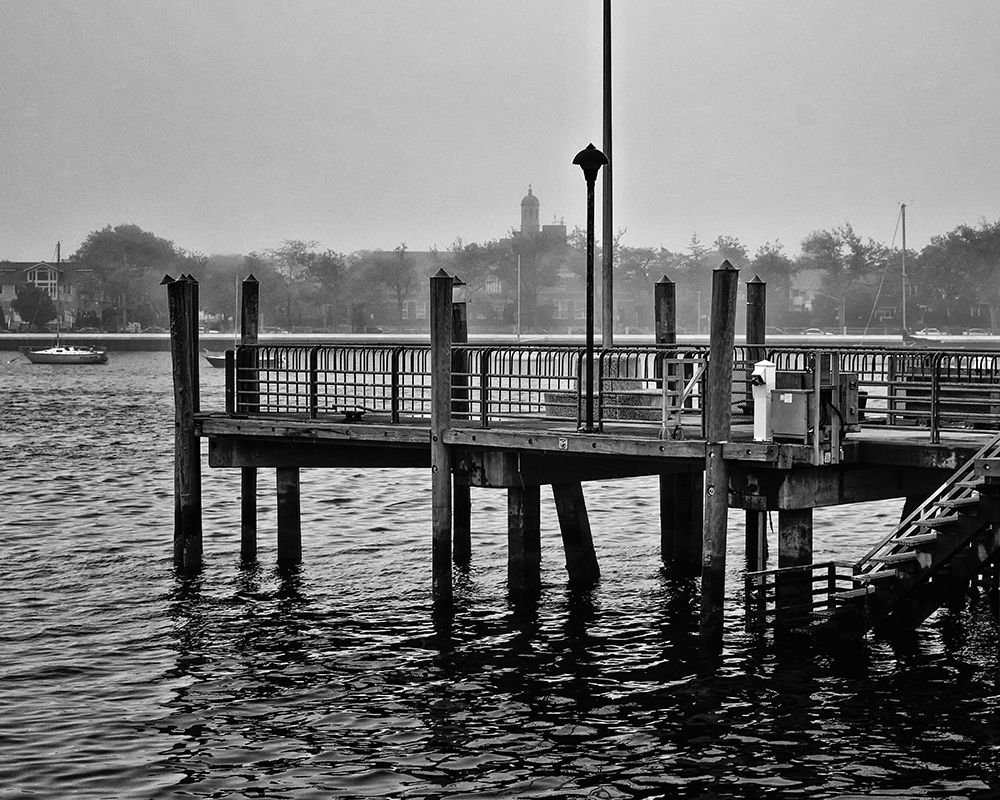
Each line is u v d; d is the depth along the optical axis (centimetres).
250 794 1691
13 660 2266
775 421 2075
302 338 14738
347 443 2614
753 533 2658
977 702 1978
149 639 2400
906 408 2670
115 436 6688
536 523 2620
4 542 3434
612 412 2673
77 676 2175
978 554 2020
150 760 1803
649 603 2600
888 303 17750
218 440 2850
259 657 2280
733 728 1892
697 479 2817
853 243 18100
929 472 2231
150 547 3331
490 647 2312
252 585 2816
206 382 12962
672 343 2833
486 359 2459
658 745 1836
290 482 2908
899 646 2250
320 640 2381
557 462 2431
